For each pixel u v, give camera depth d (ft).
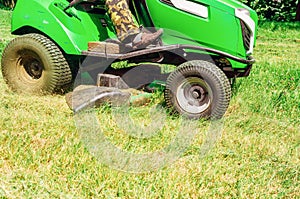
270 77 20.02
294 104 15.84
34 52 15.38
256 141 12.17
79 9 15.42
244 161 10.98
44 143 11.13
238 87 17.12
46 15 15.24
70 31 14.94
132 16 14.89
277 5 59.62
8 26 40.88
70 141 11.29
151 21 14.82
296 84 18.90
